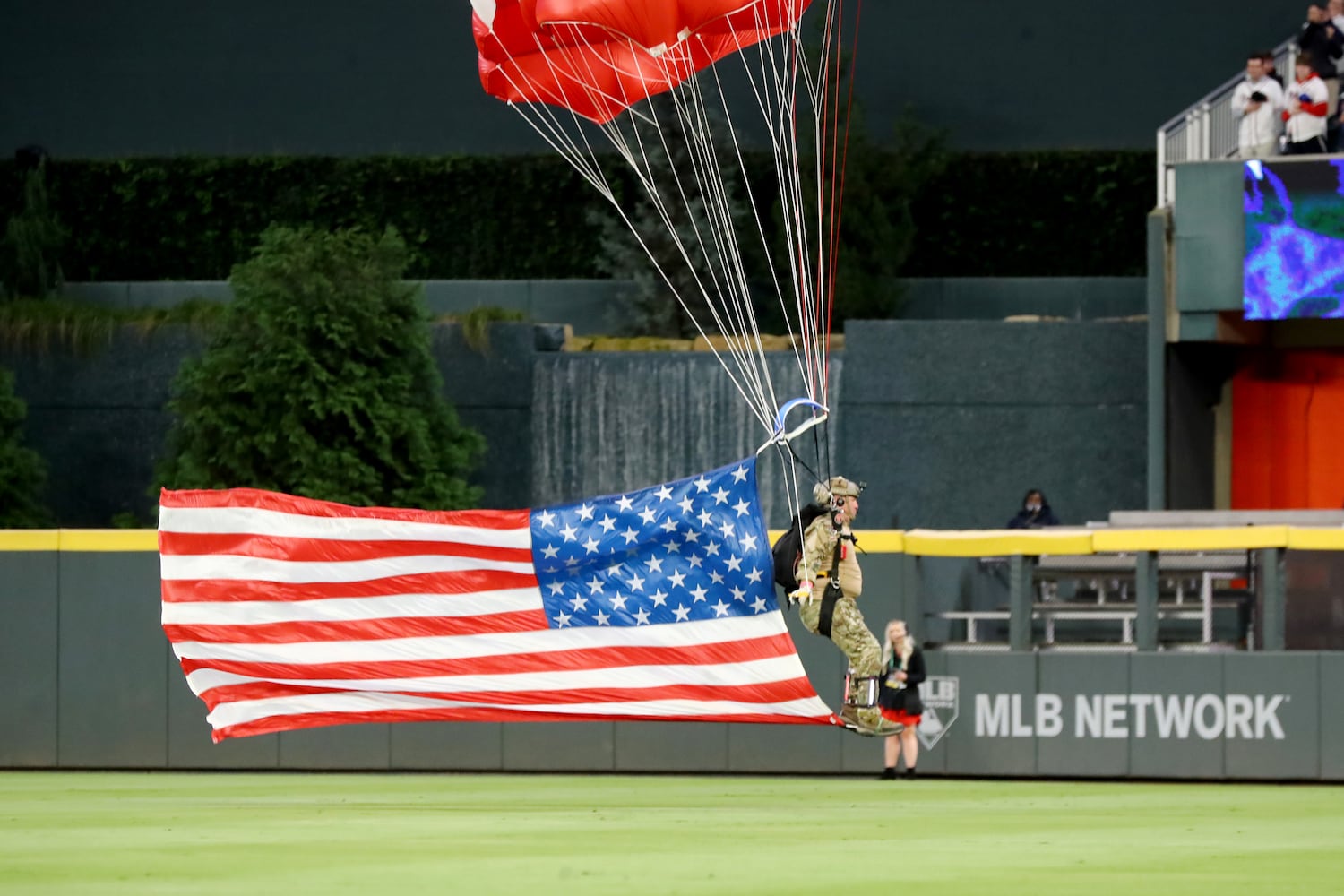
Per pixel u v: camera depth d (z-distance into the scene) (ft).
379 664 164.14
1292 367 346.54
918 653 221.25
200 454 319.47
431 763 236.02
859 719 154.61
